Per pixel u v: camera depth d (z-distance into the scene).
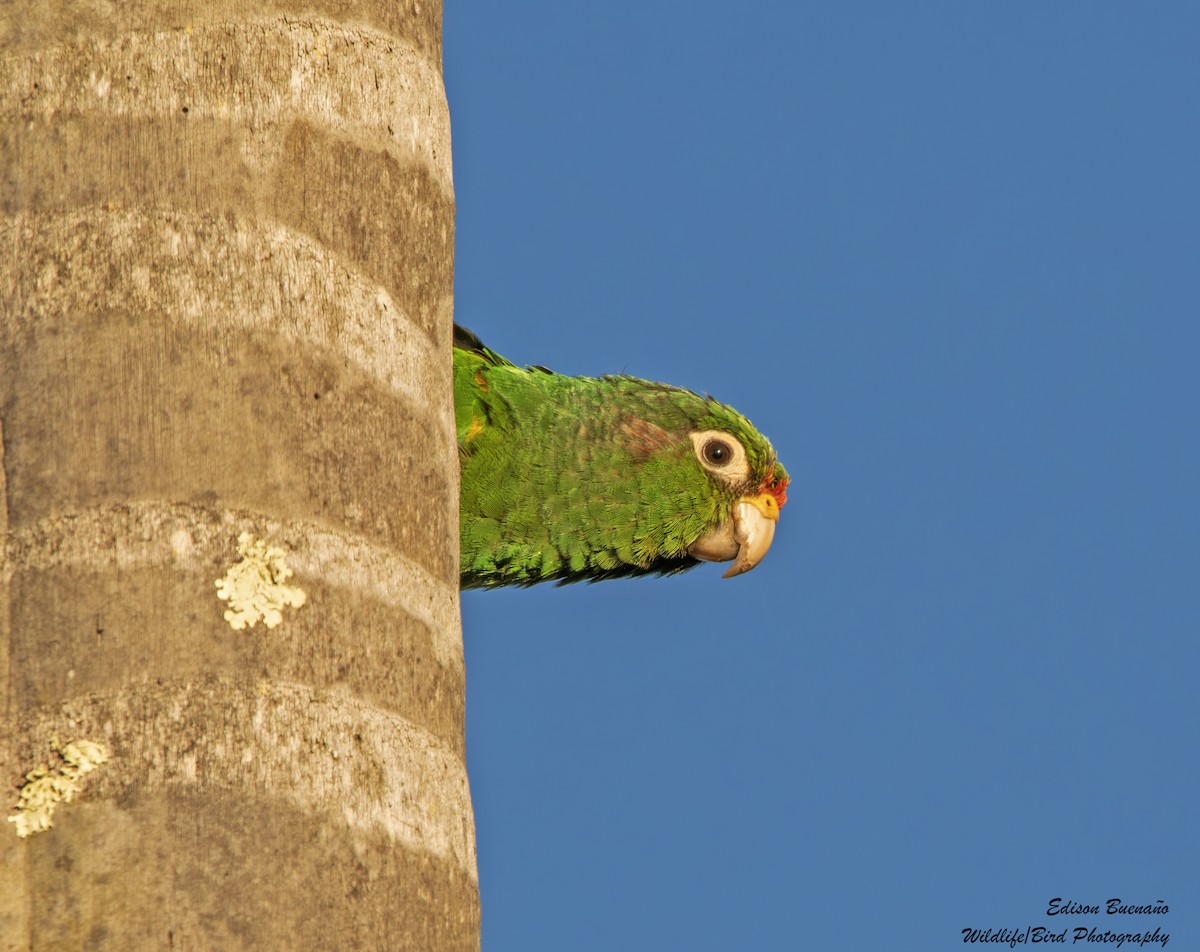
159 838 6.32
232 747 6.52
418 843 6.91
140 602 6.64
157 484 6.81
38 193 7.21
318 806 6.59
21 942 6.23
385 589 7.23
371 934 6.57
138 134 7.30
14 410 6.93
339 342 7.41
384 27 8.16
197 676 6.59
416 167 8.13
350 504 7.21
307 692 6.77
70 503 6.77
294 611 6.85
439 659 7.44
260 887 6.36
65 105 7.32
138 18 7.43
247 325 7.16
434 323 8.11
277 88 7.59
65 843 6.32
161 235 7.17
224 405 7.01
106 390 6.91
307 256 7.45
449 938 6.96
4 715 6.54
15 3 7.46
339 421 7.30
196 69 7.45
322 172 7.63
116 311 7.02
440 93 8.55
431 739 7.22
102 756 6.43
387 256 7.82
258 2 7.67
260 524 6.91
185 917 6.23
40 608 6.64
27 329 7.03
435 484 7.77
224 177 7.35
